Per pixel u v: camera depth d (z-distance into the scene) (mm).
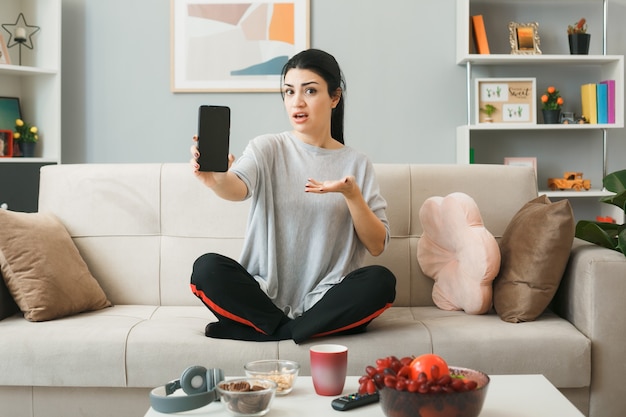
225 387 1396
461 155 3881
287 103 2246
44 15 3877
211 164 1919
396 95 4027
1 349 2025
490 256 2268
